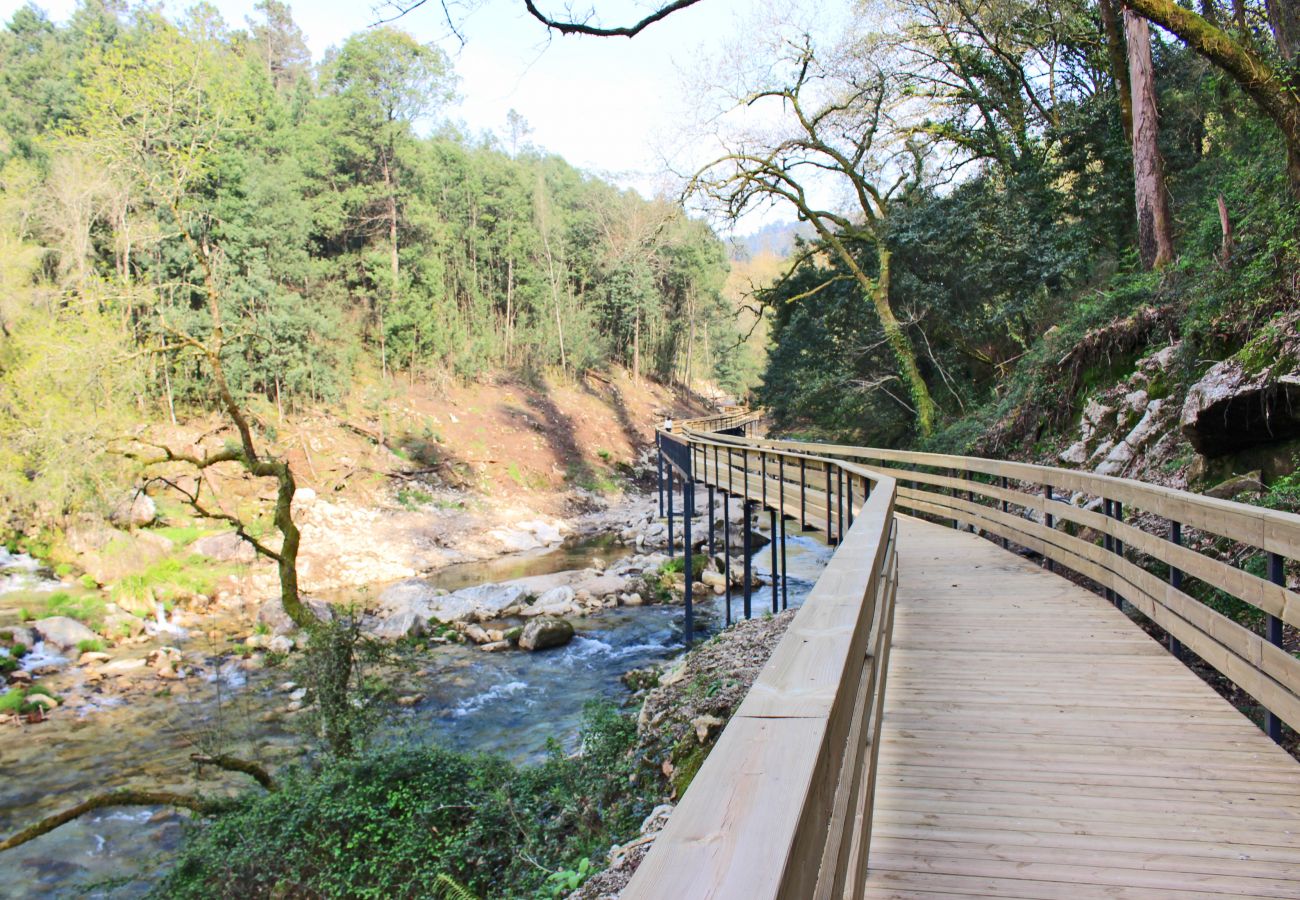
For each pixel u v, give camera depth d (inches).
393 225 1462.8
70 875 321.4
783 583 472.7
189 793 384.8
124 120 677.9
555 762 321.1
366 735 400.8
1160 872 103.2
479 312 1745.8
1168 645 201.8
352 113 1424.7
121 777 406.9
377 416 1284.4
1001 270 722.8
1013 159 748.6
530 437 1496.1
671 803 247.1
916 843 112.3
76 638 619.5
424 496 1141.1
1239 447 287.7
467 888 254.7
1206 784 128.0
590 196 2198.6
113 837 350.3
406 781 317.4
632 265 1508.4
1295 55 312.0
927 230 772.0
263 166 1236.5
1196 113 592.1
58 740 454.9
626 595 739.4
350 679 454.3
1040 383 512.1
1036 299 707.4
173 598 726.5
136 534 762.2
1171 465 335.6
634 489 1502.2
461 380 1590.8
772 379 1073.5
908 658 199.8
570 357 1930.4
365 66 1401.3
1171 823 116.0
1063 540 281.9
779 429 1117.7
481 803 298.4
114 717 489.1
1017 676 183.8
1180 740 145.5
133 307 882.8
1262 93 298.0
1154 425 366.0
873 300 821.9
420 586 792.9
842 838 63.8
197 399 1055.0
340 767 331.3
